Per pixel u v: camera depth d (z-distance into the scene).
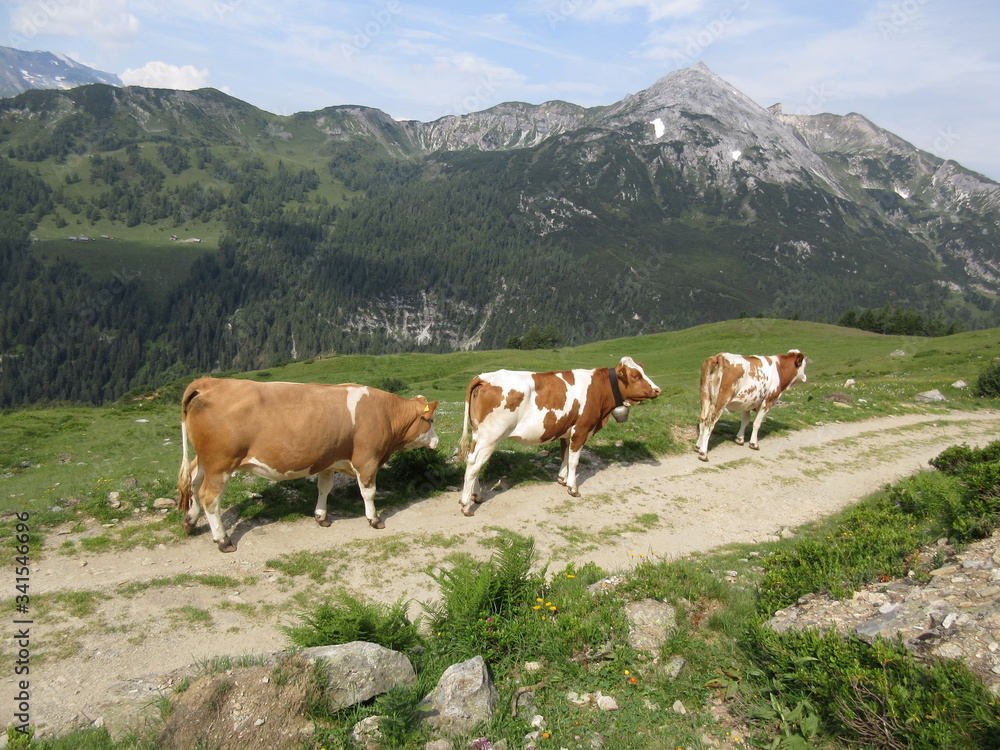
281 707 4.86
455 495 12.05
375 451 10.04
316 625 6.02
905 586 6.19
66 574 7.81
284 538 9.48
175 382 69.94
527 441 11.73
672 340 90.19
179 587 7.77
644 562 8.14
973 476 8.28
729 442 17.44
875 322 110.00
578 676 5.71
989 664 4.58
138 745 4.50
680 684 5.52
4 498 9.90
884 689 4.49
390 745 4.65
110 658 6.12
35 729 4.85
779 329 87.25
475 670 5.37
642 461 15.15
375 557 9.10
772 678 5.41
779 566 7.46
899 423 21.81
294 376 85.44
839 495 14.20
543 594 7.23
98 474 11.47
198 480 9.14
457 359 90.19
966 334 61.28
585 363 79.88
